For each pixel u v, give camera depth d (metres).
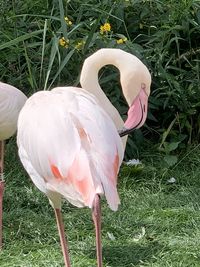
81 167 5.11
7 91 6.74
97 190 4.99
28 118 5.71
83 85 6.42
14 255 6.65
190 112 8.95
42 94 5.93
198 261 6.43
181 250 6.62
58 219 6.00
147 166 8.54
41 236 7.01
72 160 5.18
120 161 5.57
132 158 8.78
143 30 9.59
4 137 6.88
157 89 8.95
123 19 9.34
